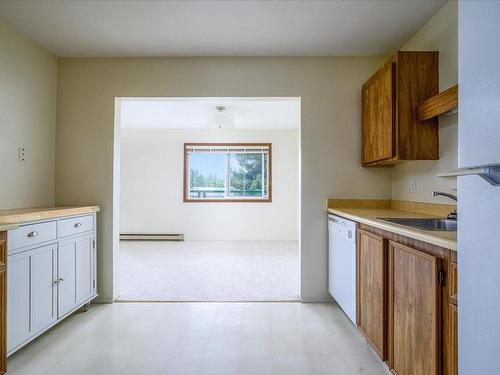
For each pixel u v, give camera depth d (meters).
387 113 2.42
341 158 3.06
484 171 0.78
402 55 2.30
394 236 1.74
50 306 2.23
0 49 2.37
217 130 6.59
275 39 2.71
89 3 2.19
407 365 1.57
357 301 2.27
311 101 3.06
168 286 3.51
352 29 2.55
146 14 2.33
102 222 3.03
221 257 4.99
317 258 3.05
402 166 2.85
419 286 1.44
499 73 0.77
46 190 2.92
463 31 0.93
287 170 6.56
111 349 2.15
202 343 2.23
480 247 0.87
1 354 1.69
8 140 2.45
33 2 2.17
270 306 2.94
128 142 6.60
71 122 3.05
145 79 3.05
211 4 2.21
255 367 1.93
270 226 6.55
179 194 6.58
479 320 0.87
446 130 2.20
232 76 3.04
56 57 3.04
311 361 2.00
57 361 1.99
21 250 1.95
